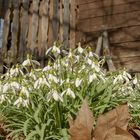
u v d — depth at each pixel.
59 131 2.33
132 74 6.30
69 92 2.30
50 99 2.35
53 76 2.39
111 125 0.78
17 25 7.37
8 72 3.14
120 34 6.65
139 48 6.41
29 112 2.64
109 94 2.58
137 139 0.85
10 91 2.96
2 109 2.86
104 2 6.89
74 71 2.78
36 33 7.12
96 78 2.60
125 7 6.68
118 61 6.58
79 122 0.80
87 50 2.86
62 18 7.00
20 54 7.20
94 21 6.94
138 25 6.50
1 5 7.70
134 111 2.78
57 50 2.85
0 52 7.27
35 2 7.26
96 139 0.78
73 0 7.04
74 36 6.94
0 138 2.29
